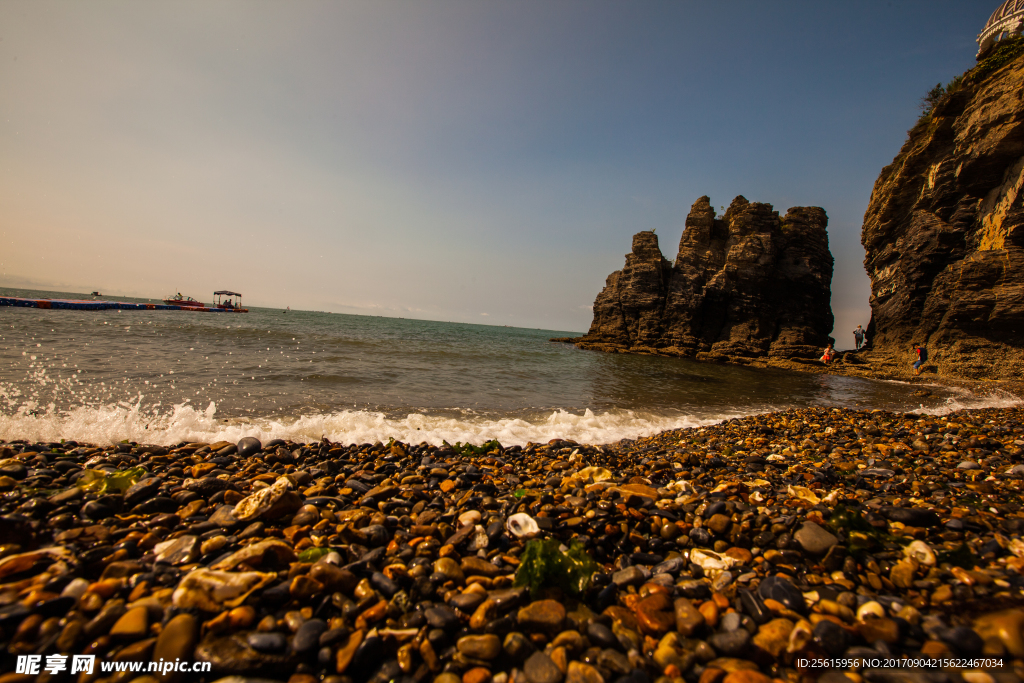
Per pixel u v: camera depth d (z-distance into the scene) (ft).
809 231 161.48
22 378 35.96
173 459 19.71
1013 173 79.66
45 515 12.35
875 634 8.36
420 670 8.05
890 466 21.43
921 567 10.57
